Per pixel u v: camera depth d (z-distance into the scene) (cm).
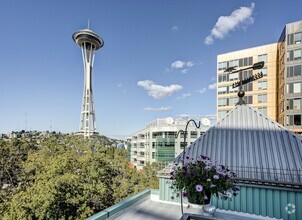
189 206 451
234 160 488
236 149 511
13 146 3719
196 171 293
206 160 318
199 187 275
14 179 3008
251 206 429
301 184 384
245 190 438
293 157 455
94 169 2772
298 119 2359
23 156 3603
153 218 390
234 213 437
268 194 421
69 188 1886
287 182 397
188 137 3447
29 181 2908
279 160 459
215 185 282
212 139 558
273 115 2967
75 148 4850
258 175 445
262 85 3088
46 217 1619
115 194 2722
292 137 491
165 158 3966
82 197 1903
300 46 2403
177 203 474
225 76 3409
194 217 296
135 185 3403
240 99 627
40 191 1728
